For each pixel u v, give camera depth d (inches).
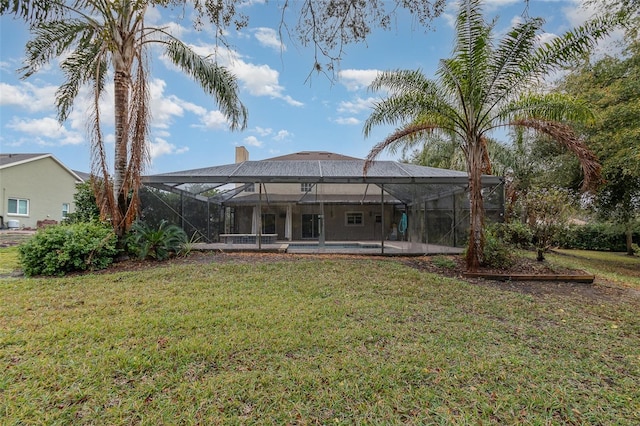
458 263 366.3
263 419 103.9
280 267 325.1
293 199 662.5
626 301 247.1
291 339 159.5
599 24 292.7
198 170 536.4
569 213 371.9
